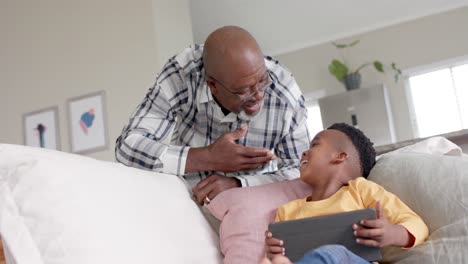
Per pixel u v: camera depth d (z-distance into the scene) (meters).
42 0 3.49
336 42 5.58
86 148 3.20
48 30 3.44
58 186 0.92
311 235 1.01
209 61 1.29
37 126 3.34
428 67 5.27
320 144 1.26
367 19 5.34
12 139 3.39
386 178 1.20
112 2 3.33
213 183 1.29
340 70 5.24
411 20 5.36
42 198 0.89
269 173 1.43
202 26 5.20
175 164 1.29
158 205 1.11
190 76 1.40
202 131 1.47
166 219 1.09
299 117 1.46
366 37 5.48
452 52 5.21
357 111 5.16
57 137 3.28
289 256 1.00
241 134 1.32
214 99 1.38
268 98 1.41
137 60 3.21
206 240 1.17
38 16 3.48
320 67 5.59
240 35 1.29
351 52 5.51
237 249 1.14
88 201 0.94
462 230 1.00
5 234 0.86
